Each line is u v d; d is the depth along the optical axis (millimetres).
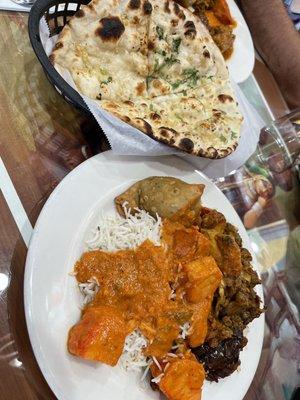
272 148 408
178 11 328
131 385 265
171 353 273
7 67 302
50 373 232
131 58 311
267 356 356
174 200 293
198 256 292
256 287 332
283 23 475
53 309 244
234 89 359
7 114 290
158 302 270
